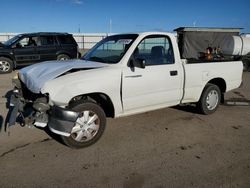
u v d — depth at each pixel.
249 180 3.35
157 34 4.80
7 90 8.34
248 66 16.14
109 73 4.16
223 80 5.96
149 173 3.45
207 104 5.84
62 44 13.39
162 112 6.06
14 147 4.09
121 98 4.37
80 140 4.06
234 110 6.49
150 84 4.64
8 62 12.30
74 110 3.91
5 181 3.20
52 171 3.44
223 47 17.56
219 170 3.57
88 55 5.16
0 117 5.46
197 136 4.74
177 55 5.07
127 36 4.77
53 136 4.53
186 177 3.38
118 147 4.19
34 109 3.84
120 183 3.22
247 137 4.75
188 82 5.24
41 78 3.92
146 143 4.38
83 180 3.26
